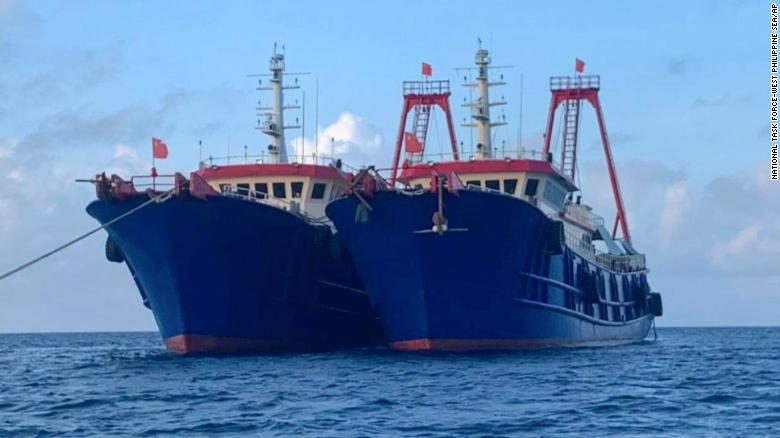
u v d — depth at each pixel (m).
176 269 75.19
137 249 76.50
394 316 76.69
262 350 79.94
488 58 93.56
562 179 92.31
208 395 54.72
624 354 88.38
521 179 86.81
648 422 45.34
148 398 54.22
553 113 121.81
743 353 103.25
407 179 88.81
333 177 87.31
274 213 76.06
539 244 78.31
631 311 115.06
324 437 41.12
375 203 71.62
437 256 72.38
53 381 67.38
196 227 73.50
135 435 42.16
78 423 45.69
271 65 93.50
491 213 71.69
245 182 87.12
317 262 81.88
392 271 74.31
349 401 51.53
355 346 86.94
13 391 60.69
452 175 69.88
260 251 76.75
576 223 97.56
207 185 72.81
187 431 43.00
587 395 54.44
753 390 58.06
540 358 75.25
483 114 92.81
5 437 42.22
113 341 198.25
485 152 92.69
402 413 47.53
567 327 87.31
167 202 72.50
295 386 58.22
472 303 74.62
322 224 81.94
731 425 44.66
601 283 98.88
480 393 54.72
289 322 80.75
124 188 73.56
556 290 84.06
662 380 63.81
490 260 73.56
